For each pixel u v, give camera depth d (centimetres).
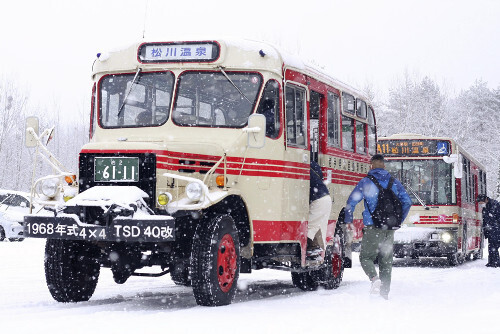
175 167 805
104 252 858
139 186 793
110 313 726
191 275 792
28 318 693
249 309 767
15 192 2570
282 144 930
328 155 1123
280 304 830
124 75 933
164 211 783
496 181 5362
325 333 599
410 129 5066
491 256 1808
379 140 1858
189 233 838
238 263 845
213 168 824
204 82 902
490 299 859
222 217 820
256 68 901
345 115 1230
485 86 7275
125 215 756
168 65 909
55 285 847
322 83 1103
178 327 624
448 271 1520
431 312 743
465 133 5409
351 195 947
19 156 4212
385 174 943
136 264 855
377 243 932
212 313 727
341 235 1185
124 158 799
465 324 645
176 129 891
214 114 895
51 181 825
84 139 4553
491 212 1806
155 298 939
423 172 1831
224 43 900
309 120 1038
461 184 1845
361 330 615
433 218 1795
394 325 645
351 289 1137
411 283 1167
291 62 977
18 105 4272
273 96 919
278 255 952
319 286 1134
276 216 920
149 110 910
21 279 1166
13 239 2531
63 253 844
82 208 774
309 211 1050
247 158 879
